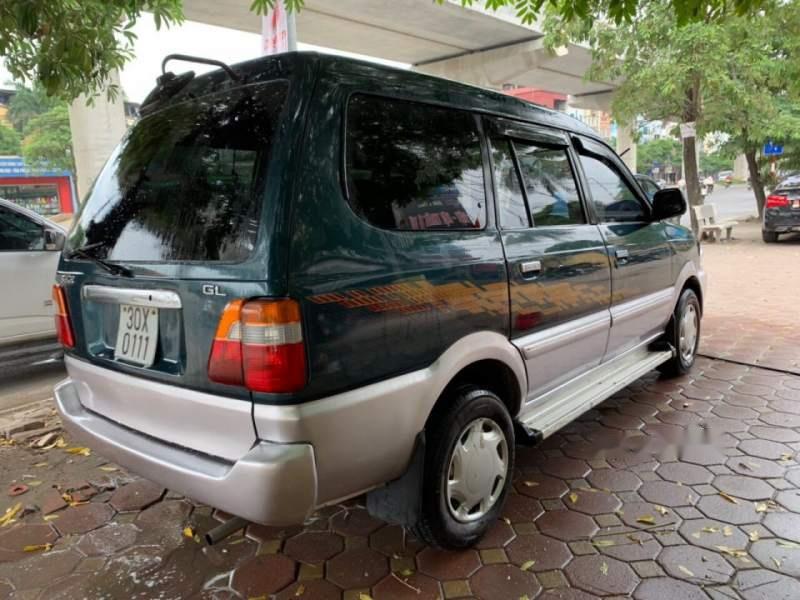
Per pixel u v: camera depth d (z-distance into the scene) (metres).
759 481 3.08
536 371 2.88
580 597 2.27
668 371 4.67
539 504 2.93
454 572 2.43
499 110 2.82
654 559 2.47
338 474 1.97
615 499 2.95
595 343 3.39
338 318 1.92
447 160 2.46
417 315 2.18
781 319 6.58
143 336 2.19
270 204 1.86
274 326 1.79
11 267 4.90
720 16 3.84
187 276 1.99
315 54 2.06
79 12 3.62
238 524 2.18
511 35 12.54
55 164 29.06
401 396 2.12
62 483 3.24
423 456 2.26
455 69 14.25
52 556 2.59
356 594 2.31
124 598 2.31
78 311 2.51
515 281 2.66
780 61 11.70
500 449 2.68
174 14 4.27
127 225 2.34
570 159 3.31
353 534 2.72
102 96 6.41
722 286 8.74
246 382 1.84
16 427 3.98
